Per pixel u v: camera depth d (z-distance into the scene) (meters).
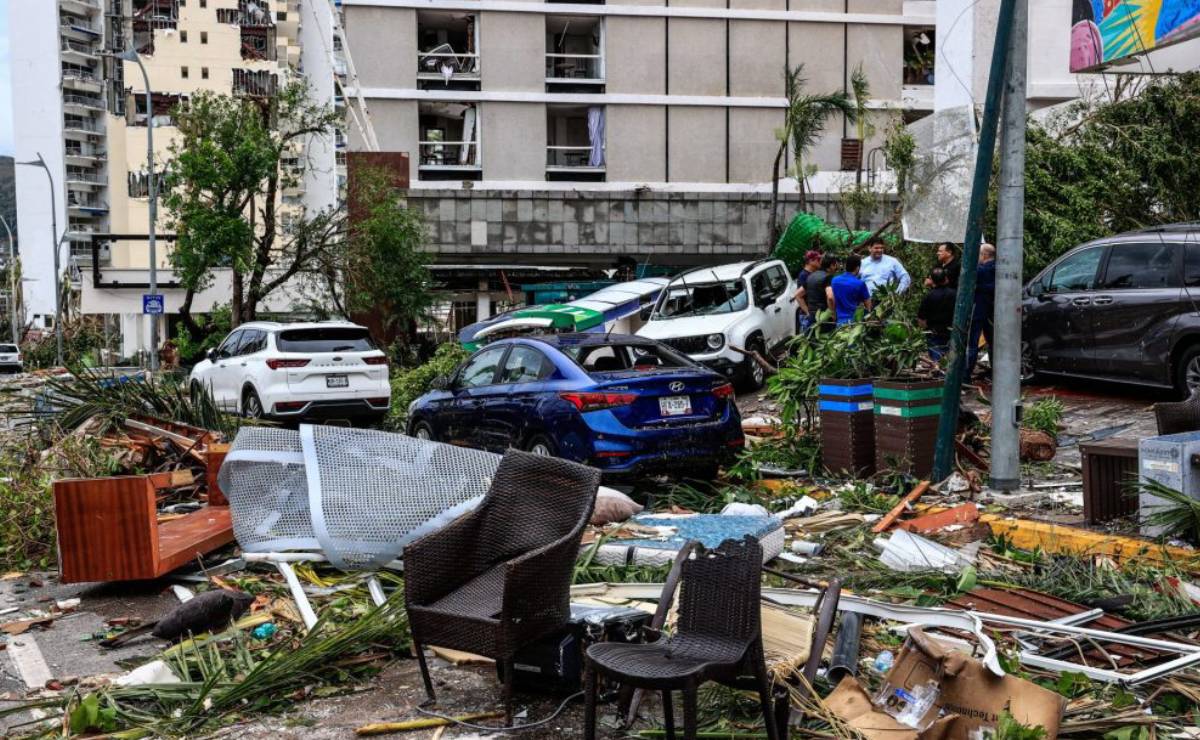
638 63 40.16
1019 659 5.20
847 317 13.39
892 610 5.98
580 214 35.06
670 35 40.25
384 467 7.73
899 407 10.03
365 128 36.47
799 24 40.81
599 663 4.22
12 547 8.71
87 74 110.94
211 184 28.38
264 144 28.89
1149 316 12.45
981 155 9.48
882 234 21.16
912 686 4.65
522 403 10.38
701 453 9.98
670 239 35.53
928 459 10.08
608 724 4.93
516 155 39.72
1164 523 7.47
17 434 14.76
